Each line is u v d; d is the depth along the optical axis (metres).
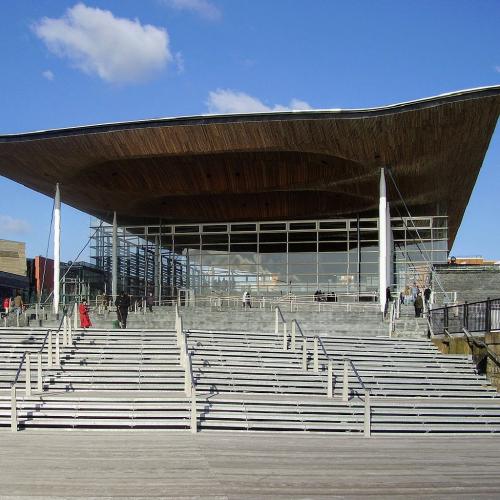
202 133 25.78
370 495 7.84
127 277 39.38
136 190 34.47
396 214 38.53
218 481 8.41
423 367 17.81
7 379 15.62
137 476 8.64
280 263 38.31
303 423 12.96
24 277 51.38
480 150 27.20
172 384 15.47
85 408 12.97
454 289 33.56
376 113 23.50
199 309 30.80
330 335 22.53
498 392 16.22
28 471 8.89
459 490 8.17
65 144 26.70
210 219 40.94
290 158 29.14
